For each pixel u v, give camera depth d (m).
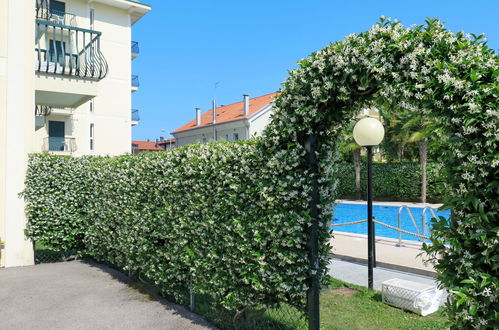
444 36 2.73
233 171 4.43
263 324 4.71
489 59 2.54
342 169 27.31
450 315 2.69
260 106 35.34
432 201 24.02
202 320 5.13
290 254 3.75
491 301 2.41
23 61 8.95
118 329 4.86
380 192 26.14
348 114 3.67
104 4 25.72
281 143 3.90
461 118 2.50
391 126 25.52
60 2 23.75
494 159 2.33
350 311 5.16
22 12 8.95
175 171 5.42
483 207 2.46
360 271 7.30
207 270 4.93
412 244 9.37
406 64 2.83
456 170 2.62
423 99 2.74
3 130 8.77
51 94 11.43
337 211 23.03
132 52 28.02
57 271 7.98
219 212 4.60
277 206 3.88
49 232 8.88
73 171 9.10
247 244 4.17
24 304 5.87
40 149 23.62
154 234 5.99
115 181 7.27
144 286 6.82
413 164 24.30
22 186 8.81
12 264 8.59
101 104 25.67
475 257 2.50
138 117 28.05
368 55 3.04
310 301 3.85
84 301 5.99
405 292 5.14
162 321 5.11
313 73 3.41
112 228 7.70
